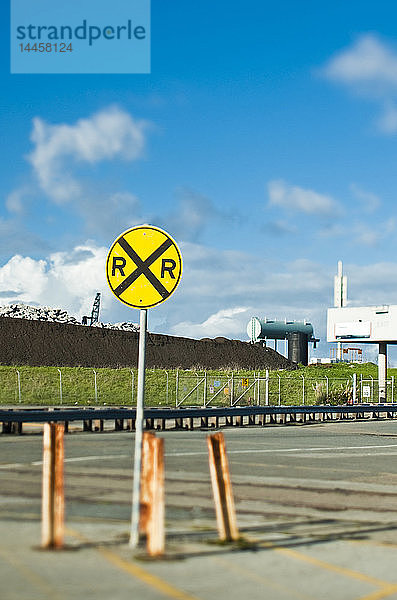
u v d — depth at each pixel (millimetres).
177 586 7027
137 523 8453
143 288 8984
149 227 9047
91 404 42219
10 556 7727
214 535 9461
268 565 8102
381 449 23688
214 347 88062
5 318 74312
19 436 23859
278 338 99000
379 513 12203
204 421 32312
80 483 13906
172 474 15797
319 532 10250
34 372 53125
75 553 7973
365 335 65500
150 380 55031
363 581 7723
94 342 76750
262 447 22922
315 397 51688
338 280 76000
